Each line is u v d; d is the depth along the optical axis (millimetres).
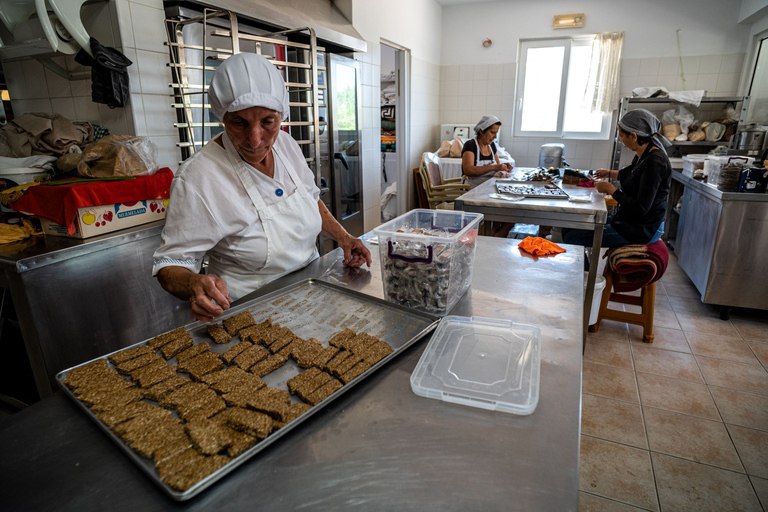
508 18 5387
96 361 866
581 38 5238
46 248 1572
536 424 715
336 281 1317
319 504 575
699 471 1672
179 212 1122
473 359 890
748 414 1975
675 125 4605
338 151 3389
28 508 564
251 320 1042
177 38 2027
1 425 711
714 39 4719
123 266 1793
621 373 2291
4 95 2301
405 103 4992
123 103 1912
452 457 647
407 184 5336
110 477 615
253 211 1234
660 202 2395
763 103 4289
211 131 2375
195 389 787
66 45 1785
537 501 574
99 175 1794
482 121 3768
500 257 1569
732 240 2707
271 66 1088
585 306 2332
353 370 831
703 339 2625
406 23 4664
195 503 575
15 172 1793
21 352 1848
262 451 665
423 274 1081
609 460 1731
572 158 5562
